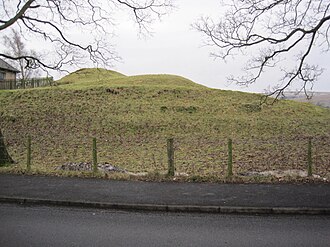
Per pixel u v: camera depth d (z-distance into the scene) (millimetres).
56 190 8422
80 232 5770
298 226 6141
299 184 9000
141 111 29656
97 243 5281
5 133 23062
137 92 35312
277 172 11430
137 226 6113
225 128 26469
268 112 31688
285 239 5492
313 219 6562
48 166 13617
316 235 5676
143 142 21578
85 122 26125
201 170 13180
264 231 5871
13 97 31078
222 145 20125
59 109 28578
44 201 7602
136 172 12141
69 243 5262
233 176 9812
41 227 6008
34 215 6750
